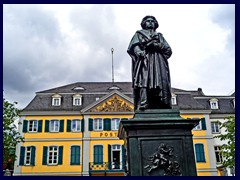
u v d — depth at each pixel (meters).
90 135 34.75
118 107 35.66
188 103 37.56
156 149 4.11
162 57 4.92
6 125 20.66
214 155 35.12
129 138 4.16
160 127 4.19
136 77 4.76
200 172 34.44
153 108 4.75
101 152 34.28
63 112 35.47
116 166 33.78
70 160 33.97
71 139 34.62
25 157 33.84
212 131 37.09
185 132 4.18
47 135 34.69
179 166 4.04
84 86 41.75
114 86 40.97
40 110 35.34
